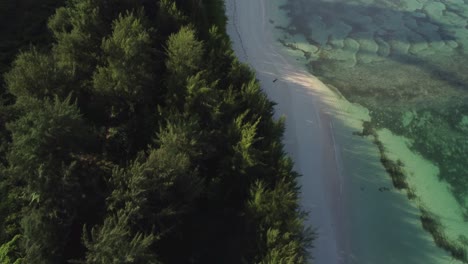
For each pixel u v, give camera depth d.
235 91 23.66
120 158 20.95
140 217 17.38
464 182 25.67
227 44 27.19
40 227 16.56
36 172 17.25
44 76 20.59
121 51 22.05
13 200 18.73
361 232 22.97
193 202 20.28
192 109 22.11
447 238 23.03
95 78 21.59
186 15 27.44
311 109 28.58
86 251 16.95
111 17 25.45
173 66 23.34
